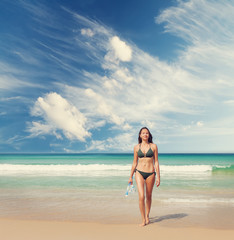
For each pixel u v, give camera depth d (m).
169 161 38.00
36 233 4.32
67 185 10.57
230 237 4.13
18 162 33.81
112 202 7.14
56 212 5.93
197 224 4.90
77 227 4.67
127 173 16.03
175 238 4.07
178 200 7.43
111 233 4.32
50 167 20.00
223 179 12.93
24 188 9.71
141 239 4.02
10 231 4.43
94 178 13.13
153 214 5.76
